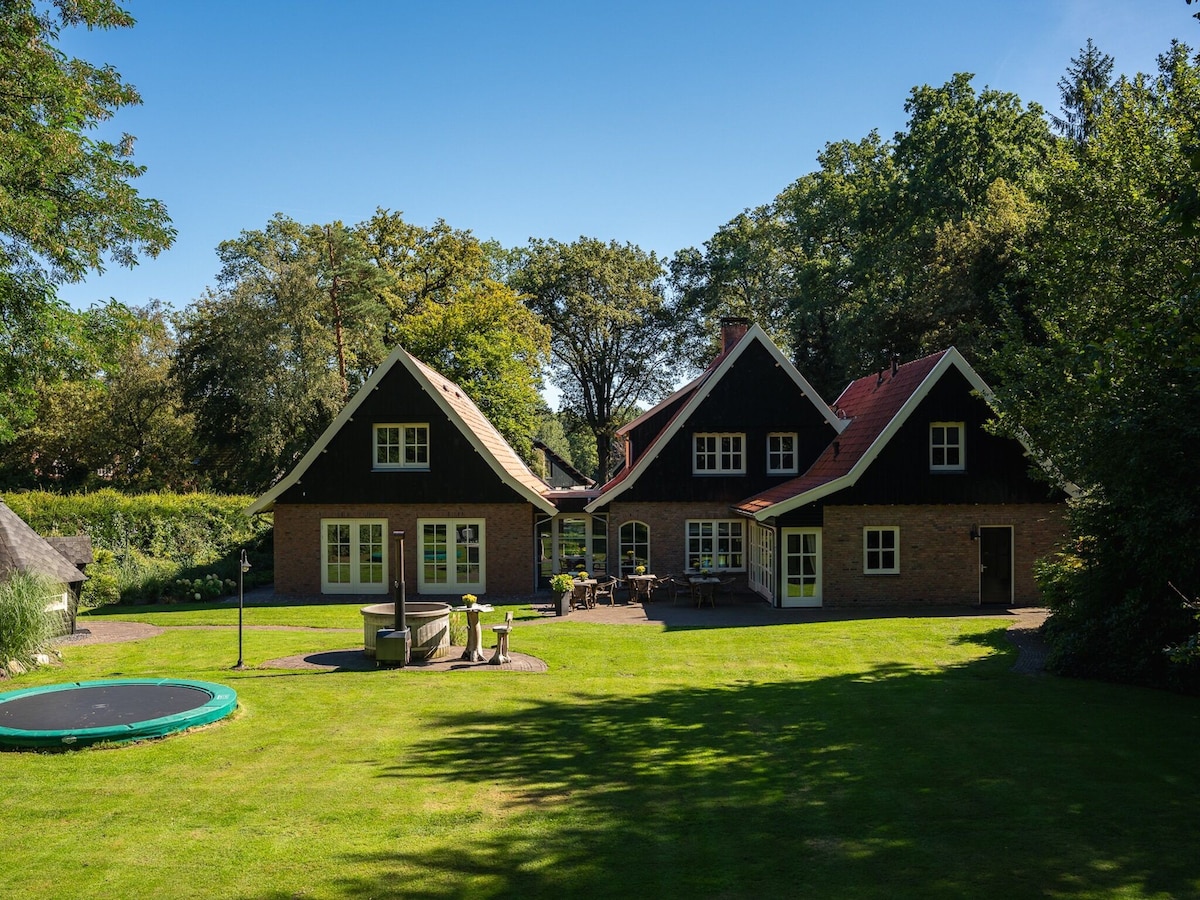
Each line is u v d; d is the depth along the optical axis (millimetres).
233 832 7570
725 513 27500
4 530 18750
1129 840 7301
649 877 6633
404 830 7613
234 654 17016
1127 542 14297
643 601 25234
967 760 9680
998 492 23500
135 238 21328
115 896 6363
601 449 60531
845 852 7094
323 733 10891
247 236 44656
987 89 43344
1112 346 13602
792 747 10227
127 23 20297
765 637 18766
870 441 24453
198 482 52938
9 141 17109
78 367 21312
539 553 30891
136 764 9547
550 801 8359
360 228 50438
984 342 33062
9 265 18906
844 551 23562
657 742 10461
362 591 26906
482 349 44062
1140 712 12000
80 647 17922
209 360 43938
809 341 47250
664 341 59094
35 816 7973
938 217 42188
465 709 12219
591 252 57969
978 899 6219
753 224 55188
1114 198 19156
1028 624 20188
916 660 16141
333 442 26953
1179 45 21219
